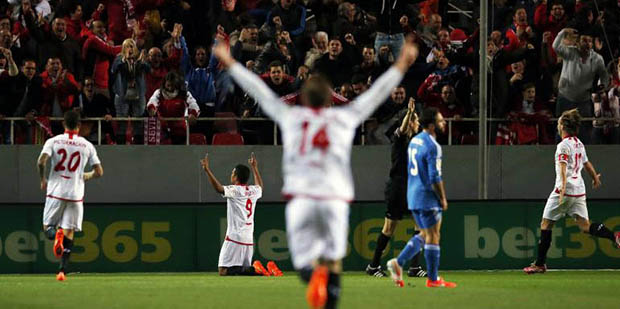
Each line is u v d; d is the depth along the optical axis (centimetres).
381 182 5484
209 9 6028
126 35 6025
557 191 4475
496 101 5662
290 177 1978
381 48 5678
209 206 4950
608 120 5531
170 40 5634
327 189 1952
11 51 5656
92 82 5488
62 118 5372
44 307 2856
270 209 4947
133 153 5412
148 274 4753
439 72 5684
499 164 5553
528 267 4688
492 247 4966
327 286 1988
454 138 5650
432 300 3045
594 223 4525
